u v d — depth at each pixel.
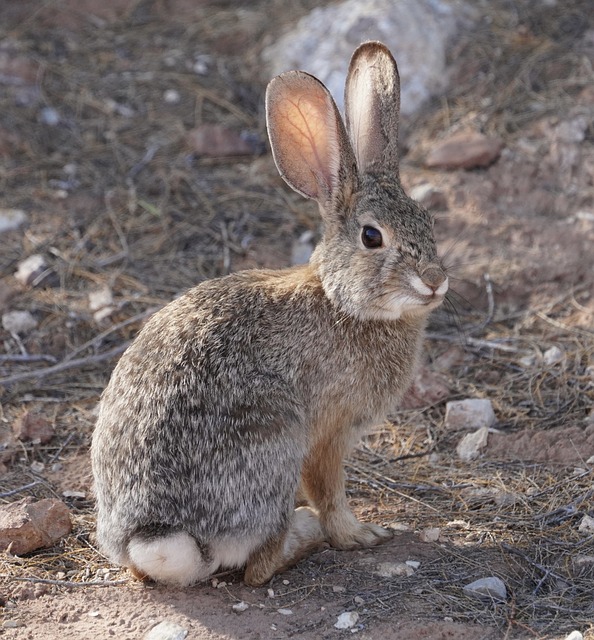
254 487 8.91
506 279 13.91
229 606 8.90
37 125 17.08
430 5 18.11
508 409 11.95
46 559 9.64
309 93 9.55
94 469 9.29
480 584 8.93
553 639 8.27
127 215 15.41
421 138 16.38
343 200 9.55
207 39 19.08
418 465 11.18
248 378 9.08
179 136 17.02
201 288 9.75
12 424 11.88
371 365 9.45
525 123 16.17
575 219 14.66
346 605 8.85
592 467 10.66
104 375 12.75
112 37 19.23
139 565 8.91
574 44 17.38
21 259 14.47
